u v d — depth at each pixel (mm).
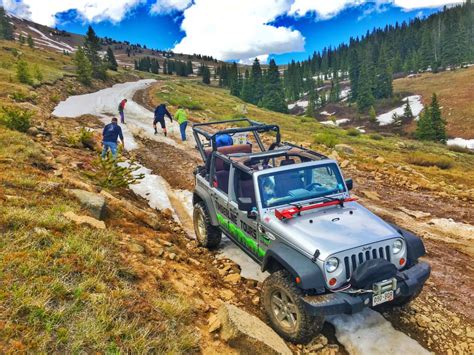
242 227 5738
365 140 40500
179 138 19312
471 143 91938
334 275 4113
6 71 45781
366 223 4762
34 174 7594
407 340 4520
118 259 4867
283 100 111250
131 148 16109
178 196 10555
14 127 12391
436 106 81312
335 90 172750
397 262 4535
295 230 4574
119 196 8500
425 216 9469
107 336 3404
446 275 6316
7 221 4941
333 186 5582
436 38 191125
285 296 4375
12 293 3596
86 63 62594
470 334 4707
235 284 5805
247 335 3818
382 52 169375
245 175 5980
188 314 4262
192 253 6898
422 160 22297
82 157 11688
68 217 5586
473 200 10914
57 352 3121
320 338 4504
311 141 24891
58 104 32781
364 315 4949
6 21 160250
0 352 2912
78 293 3830
